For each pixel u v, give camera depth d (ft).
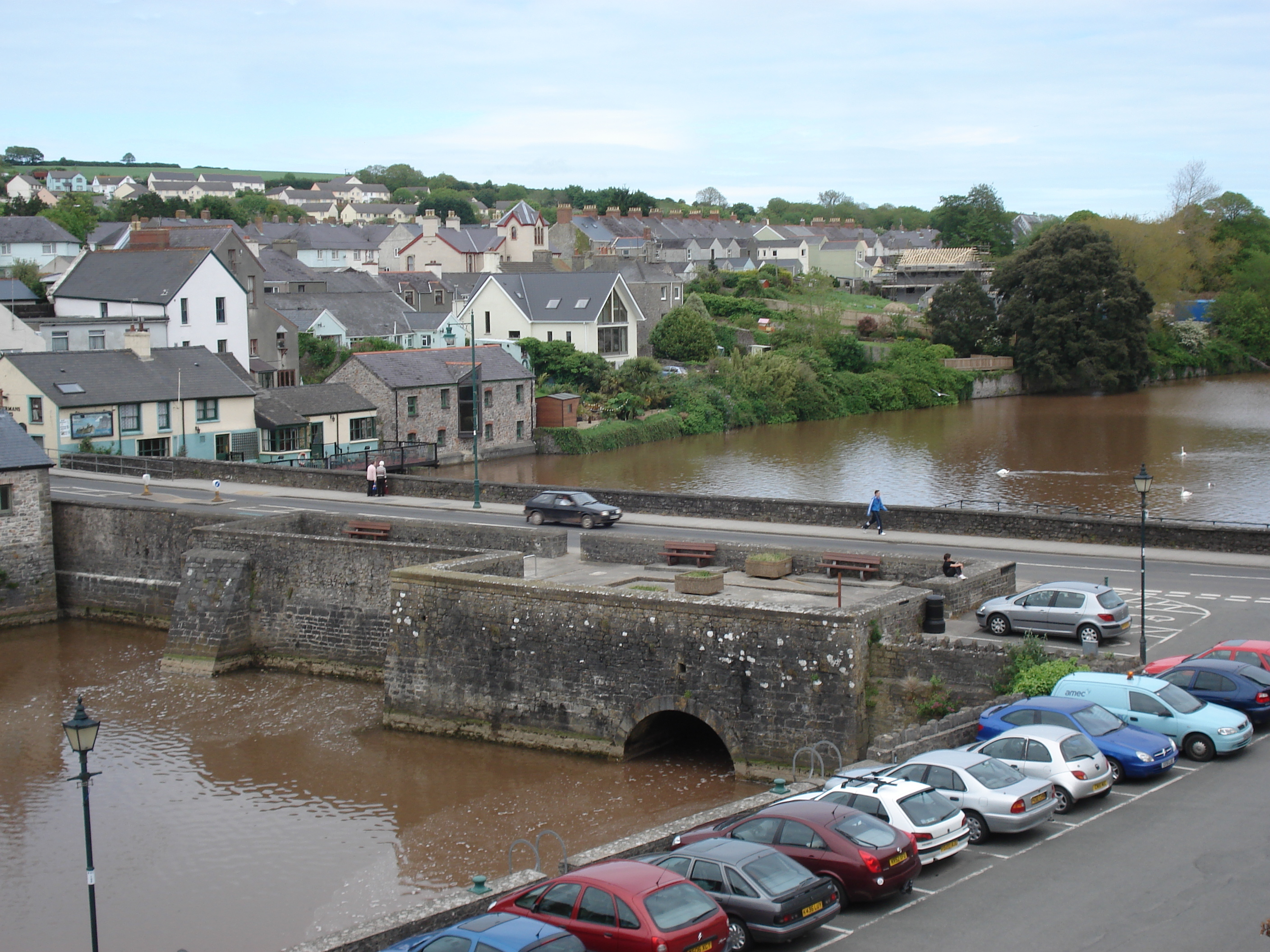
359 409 242.37
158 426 209.87
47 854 83.56
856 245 589.73
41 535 149.28
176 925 73.00
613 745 95.30
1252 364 453.58
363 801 90.84
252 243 408.05
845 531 141.69
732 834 58.03
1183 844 60.08
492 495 168.14
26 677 126.41
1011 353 406.00
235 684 121.90
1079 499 209.46
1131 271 397.80
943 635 94.63
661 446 293.84
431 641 103.71
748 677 89.45
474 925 46.60
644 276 398.62
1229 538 125.90
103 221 457.27
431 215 472.85
